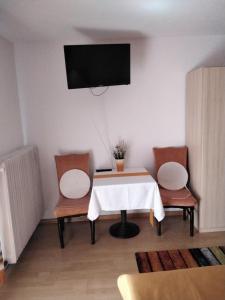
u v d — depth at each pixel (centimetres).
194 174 289
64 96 304
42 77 300
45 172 318
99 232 295
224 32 287
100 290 202
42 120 308
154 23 247
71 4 196
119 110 310
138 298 120
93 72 263
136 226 301
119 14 220
